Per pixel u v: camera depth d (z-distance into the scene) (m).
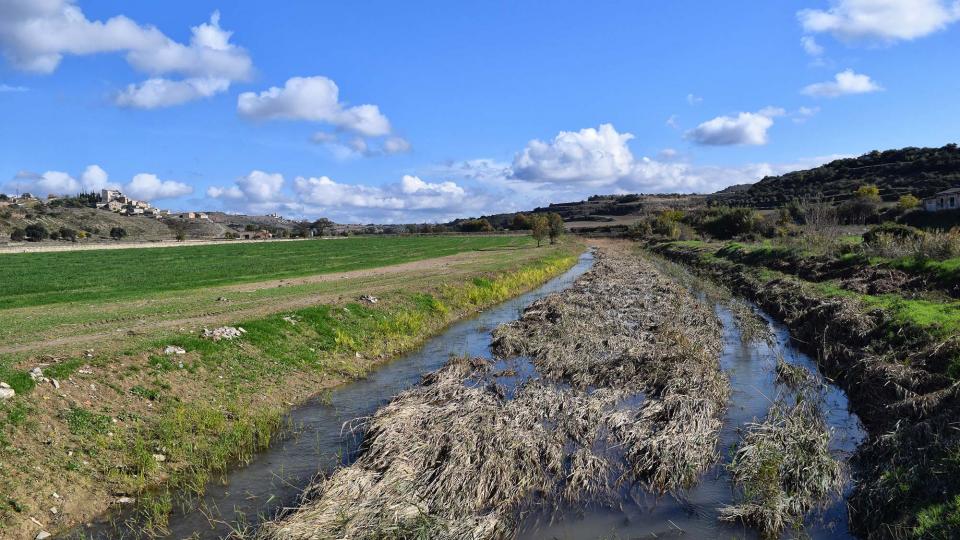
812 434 10.48
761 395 13.85
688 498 9.23
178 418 11.38
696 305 24.69
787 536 8.16
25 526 8.12
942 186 90.25
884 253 24.42
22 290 29.16
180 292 27.59
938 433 8.77
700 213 89.31
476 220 158.50
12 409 9.79
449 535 7.63
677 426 11.09
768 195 130.38
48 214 145.00
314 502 8.47
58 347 13.34
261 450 11.28
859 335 15.56
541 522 8.59
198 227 182.88
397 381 15.80
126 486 9.57
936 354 11.90
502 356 17.80
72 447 9.82
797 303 22.41
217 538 8.27
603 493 9.34
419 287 28.12
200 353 14.45
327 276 37.06
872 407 11.87
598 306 24.42
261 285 31.17
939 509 7.23
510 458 9.57
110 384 11.81
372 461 9.65
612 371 14.79
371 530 7.57
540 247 76.75
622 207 185.62
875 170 117.19
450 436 10.08
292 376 15.40
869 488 8.51
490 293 30.55
